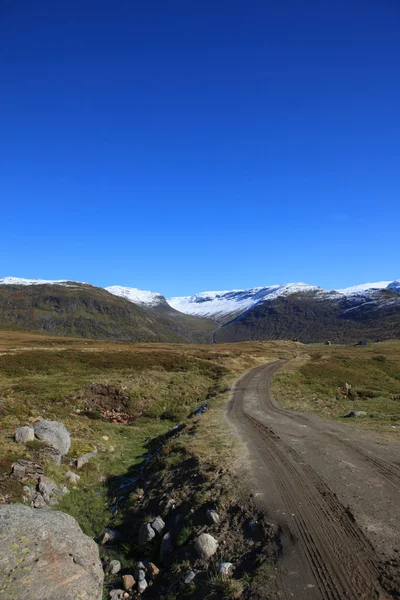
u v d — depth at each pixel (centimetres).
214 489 1110
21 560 636
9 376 3759
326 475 1158
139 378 3991
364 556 708
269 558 747
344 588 629
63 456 1602
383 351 11212
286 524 856
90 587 665
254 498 1003
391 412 2523
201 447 1575
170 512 1088
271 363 7400
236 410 2692
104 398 3194
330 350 12300
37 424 1661
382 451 1399
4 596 568
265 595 641
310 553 740
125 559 952
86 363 4697
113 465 1728
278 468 1249
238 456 1416
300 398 3469
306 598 619
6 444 1434
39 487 1227
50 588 615
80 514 1223
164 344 11206
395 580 627
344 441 1593
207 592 703
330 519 863
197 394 3997
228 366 6003
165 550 915
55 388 3197
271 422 2156
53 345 6894
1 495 1112
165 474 1380
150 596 786
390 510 887
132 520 1147
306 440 1656
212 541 845
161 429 2614
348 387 4853
